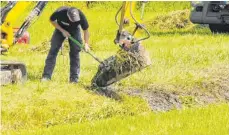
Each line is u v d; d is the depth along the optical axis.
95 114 27.91
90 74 36.94
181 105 31.08
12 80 32.09
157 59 41.22
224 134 24.02
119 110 28.67
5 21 39.94
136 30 31.47
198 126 25.08
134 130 24.56
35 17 37.94
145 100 30.66
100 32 70.56
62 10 33.31
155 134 23.94
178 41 58.25
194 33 66.81
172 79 34.00
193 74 35.50
